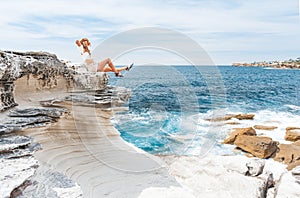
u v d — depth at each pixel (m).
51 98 5.00
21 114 4.00
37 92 4.95
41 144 3.63
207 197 3.69
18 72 4.14
